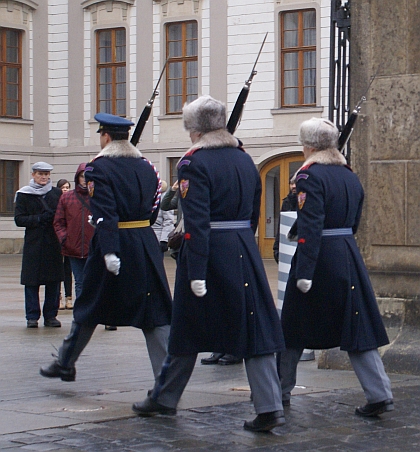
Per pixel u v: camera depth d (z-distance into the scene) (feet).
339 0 28.99
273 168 96.68
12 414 20.66
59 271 38.78
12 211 105.19
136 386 24.58
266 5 95.40
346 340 20.54
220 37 97.60
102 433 18.80
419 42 27.43
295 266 21.02
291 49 94.79
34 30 105.29
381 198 27.84
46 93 106.01
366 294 20.93
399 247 27.66
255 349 18.95
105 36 104.01
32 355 30.68
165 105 100.89
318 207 20.22
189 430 19.17
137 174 21.77
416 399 22.76
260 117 96.17
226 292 19.06
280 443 18.25
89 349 32.12
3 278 68.28
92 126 104.47
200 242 18.84
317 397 22.81
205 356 30.96
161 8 100.48
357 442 18.45
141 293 21.68
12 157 103.91
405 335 27.14
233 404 21.79
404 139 27.55
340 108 28.84
